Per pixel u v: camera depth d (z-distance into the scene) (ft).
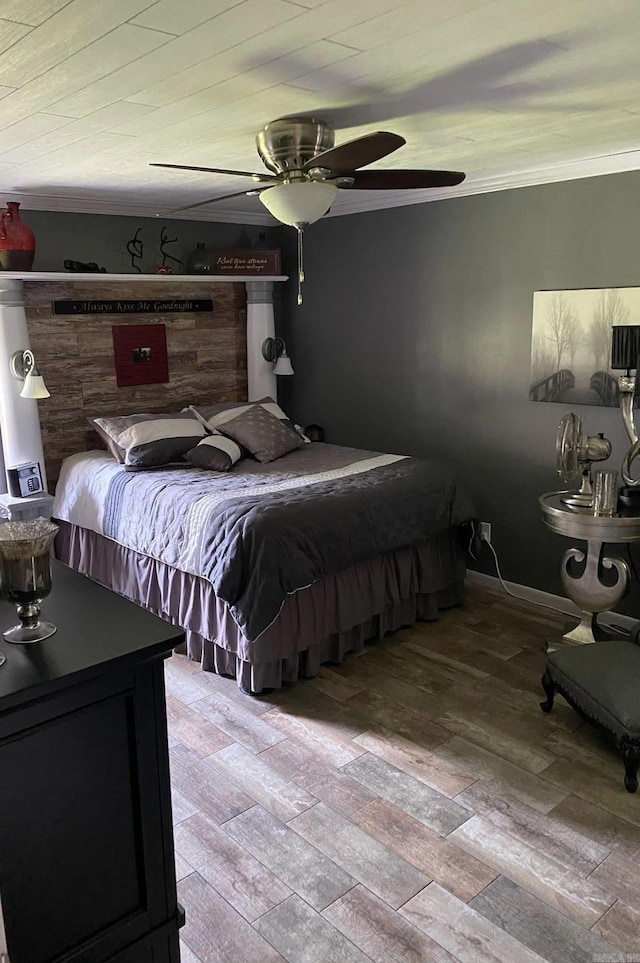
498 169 12.53
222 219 17.15
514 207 13.23
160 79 6.76
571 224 12.48
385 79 6.97
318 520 11.01
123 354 15.92
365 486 12.23
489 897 7.08
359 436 17.15
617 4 5.31
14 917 4.99
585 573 11.37
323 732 9.88
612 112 8.59
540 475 13.76
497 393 14.16
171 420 14.78
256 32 5.67
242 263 16.70
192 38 5.76
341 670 11.63
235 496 11.59
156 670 5.48
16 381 13.87
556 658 9.79
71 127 8.50
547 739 9.66
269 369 17.70
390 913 6.90
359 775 8.95
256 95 7.35
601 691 8.91
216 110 7.87
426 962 6.38
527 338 13.47
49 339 14.80
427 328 15.14
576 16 5.54
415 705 10.53
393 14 5.40
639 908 6.94
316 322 17.63
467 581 15.37
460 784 8.76
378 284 15.93
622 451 12.47
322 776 8.93
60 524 14.90
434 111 8.29
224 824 8.11
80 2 5.02
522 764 9.13
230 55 6.17
